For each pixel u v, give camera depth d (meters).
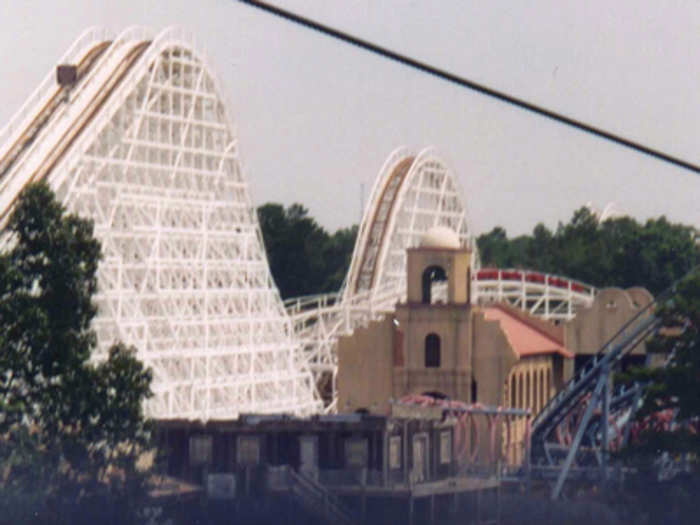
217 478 81.25
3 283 71.31
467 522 88.00
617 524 85.75
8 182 100.81
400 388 111.19
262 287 130.25
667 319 88.88
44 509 67.81
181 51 121.50
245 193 129.38
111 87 112.50
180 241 123.12
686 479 85.81
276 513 81.75
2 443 68.31
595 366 98.06
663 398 87.81
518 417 107.19
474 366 110.06
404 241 157.00
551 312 163.75
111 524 70.06
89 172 109.19
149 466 76.44
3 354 70.06
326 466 84.94
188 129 123.25
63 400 70.69
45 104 110.81
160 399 108.06
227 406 118.06
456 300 110.31
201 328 121.38
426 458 90.12
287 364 129.62
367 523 83.88
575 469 92.94
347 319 139.25
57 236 73.00
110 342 104.12
